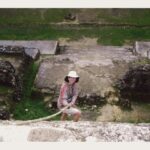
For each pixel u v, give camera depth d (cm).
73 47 1541
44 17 1741
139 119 1033
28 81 1198
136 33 1652
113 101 1089
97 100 1088
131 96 1102
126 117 1039
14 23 1723
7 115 979
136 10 1742
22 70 1216
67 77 754
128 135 509
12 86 1090
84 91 1111
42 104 1084
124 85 1110
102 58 1342
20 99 1099
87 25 1706
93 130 518
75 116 777
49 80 1173
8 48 1295
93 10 1755
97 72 1210
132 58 1331
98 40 1606
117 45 1567
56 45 1482
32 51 1388
